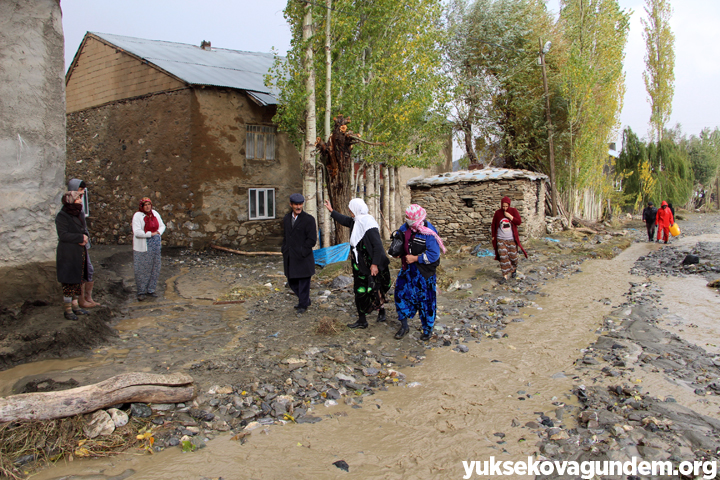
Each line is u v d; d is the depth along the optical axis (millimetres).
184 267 11844
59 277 5613
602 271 11797
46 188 6074
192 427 3859
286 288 9359
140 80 14992
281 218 16109
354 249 6406
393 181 18000
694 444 3594
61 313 5848
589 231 20078
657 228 19859
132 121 15320
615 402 4355
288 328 6590
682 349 5801
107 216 16312
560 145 22297
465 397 4543
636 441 3648
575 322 7184
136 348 5625
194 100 13680
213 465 3354
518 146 22328
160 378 4188
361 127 13062
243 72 16672
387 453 3555
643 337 6305
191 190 13898
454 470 3322
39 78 5996
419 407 4336
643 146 33062
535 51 21719
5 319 5523
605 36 21984
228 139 14508
